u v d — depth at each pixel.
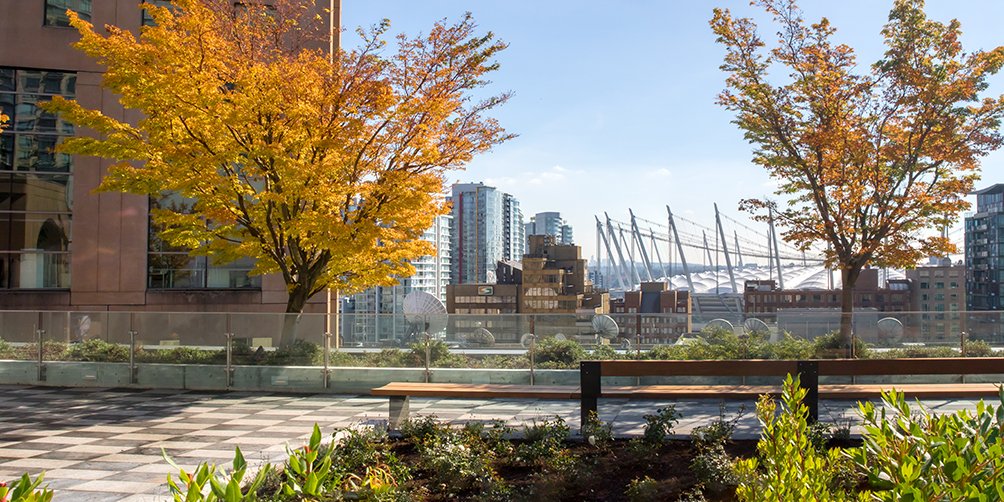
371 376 14.36
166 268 24.28
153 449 9.24
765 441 3.92
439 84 15.51
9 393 14.46
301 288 16.89
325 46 23.05
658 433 7.55
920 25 17.98
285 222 15.32
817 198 19.47
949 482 3.32
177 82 13.84
